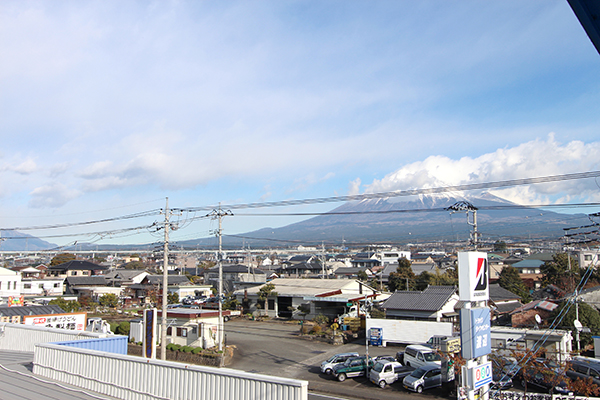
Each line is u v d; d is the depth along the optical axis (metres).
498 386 20.20
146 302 63.22
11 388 14.82
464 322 15.65
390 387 22.67
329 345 33.56
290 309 45.78
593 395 18.38
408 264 65.44
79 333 21.72
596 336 25.20
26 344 23.88
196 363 28.69
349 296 42.66
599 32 4.57
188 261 146.75
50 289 60.66
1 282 53.50
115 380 15.39
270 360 29.14
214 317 32.78
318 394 21.64
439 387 22.23
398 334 32.34
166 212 26.12
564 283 46.44
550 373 17.95
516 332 25.38
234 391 12.94
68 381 16.59
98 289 65.81
